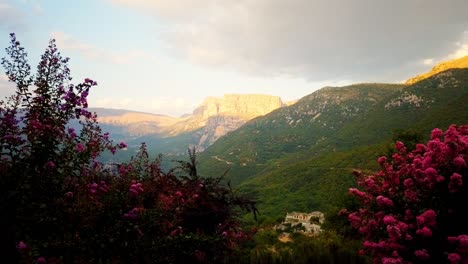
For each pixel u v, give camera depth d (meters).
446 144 6.05
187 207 8.47
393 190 6.64
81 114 6.22
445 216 5.79
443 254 5.65
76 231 5.39
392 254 5.93
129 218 5.90
